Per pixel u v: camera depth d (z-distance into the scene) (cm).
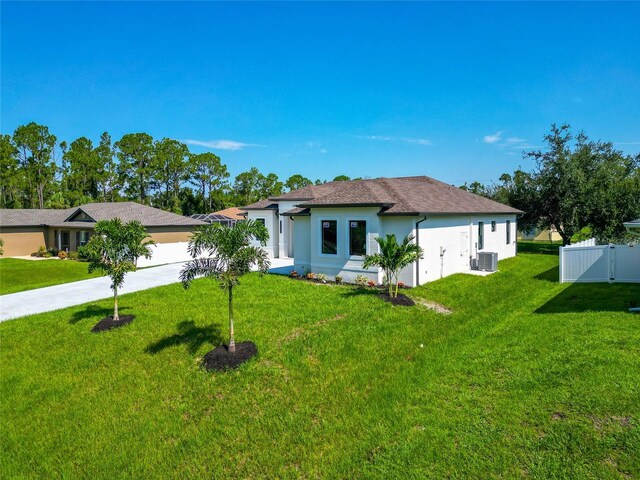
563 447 509
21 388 782
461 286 1608
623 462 475
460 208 1983
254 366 816
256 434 600
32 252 3431
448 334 993
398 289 1516
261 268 863
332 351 881
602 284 1523
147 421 652
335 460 529
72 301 1465
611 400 598
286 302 1305
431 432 566
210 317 1150
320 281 1686
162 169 6669
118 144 6444
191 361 859
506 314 1167
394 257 1296
